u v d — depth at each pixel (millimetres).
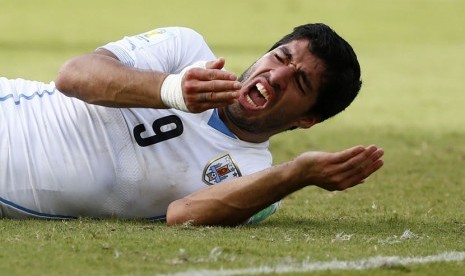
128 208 21234
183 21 88188
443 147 40281
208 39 78312
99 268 16188
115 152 20797
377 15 95938
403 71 66812
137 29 82938
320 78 20469
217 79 18578
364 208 25438
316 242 19031
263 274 16062
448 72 66875
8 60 64000
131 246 17812
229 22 88625
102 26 83938
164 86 19156
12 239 18375
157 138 20828
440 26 91375
